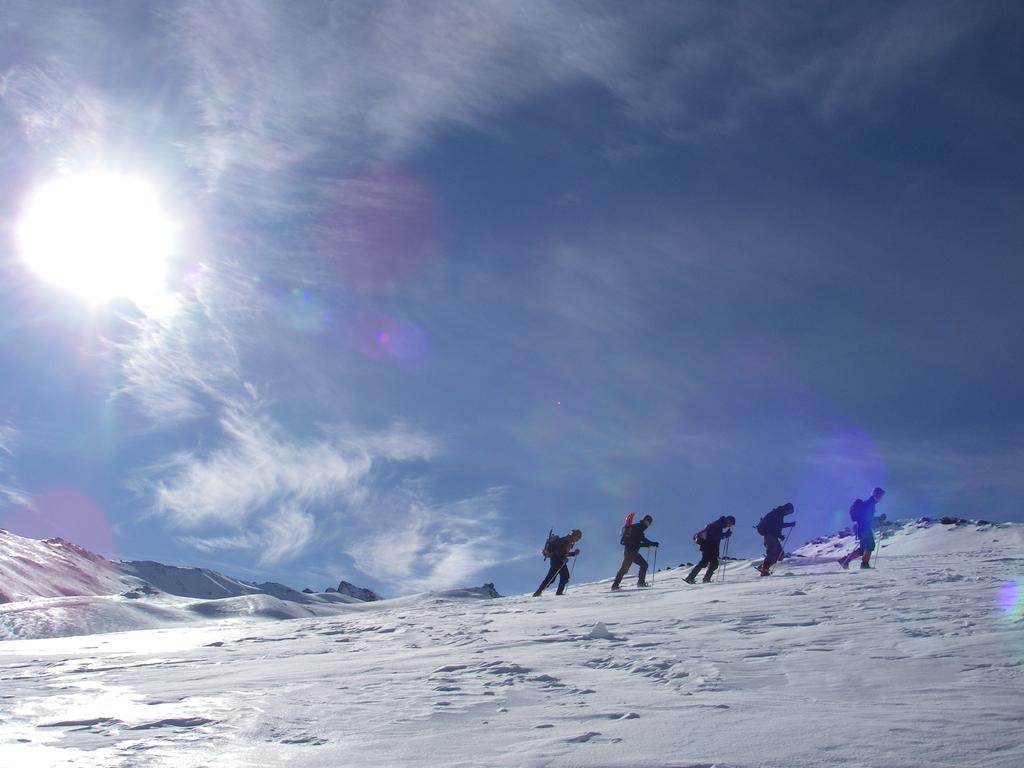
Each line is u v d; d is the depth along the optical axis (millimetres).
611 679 7793
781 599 13758
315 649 12492
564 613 15305
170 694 8102
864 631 9727
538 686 7543
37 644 17609
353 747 5441
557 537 22438
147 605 51312
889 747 4711
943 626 9664
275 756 5289
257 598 57219
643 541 21516
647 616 12977
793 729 5223
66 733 6215
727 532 20969
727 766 4492
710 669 7879
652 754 4797
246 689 8273
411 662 9734
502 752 5086
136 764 5148
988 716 5453
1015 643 8281
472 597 65062
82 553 129250
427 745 5391
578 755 4879
